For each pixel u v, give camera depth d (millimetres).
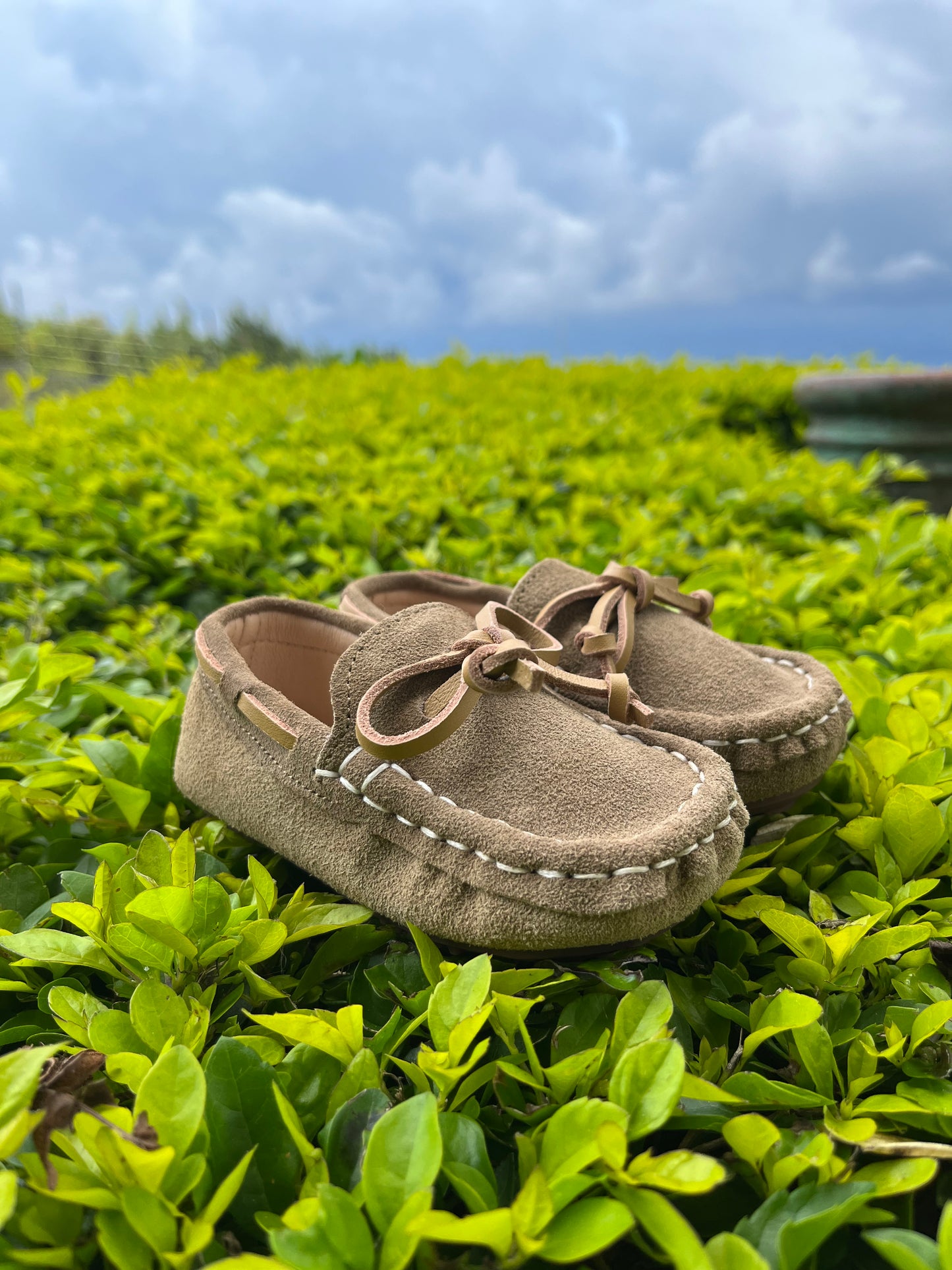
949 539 504
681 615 298
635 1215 144
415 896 204
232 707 240
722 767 216
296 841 229
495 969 213
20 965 207
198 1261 144
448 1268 145
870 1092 187
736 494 637
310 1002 213
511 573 469
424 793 209
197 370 1541
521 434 797
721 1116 168
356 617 295
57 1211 148
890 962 219
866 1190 149
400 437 797
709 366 1524
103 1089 167
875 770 270
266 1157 159
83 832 272
